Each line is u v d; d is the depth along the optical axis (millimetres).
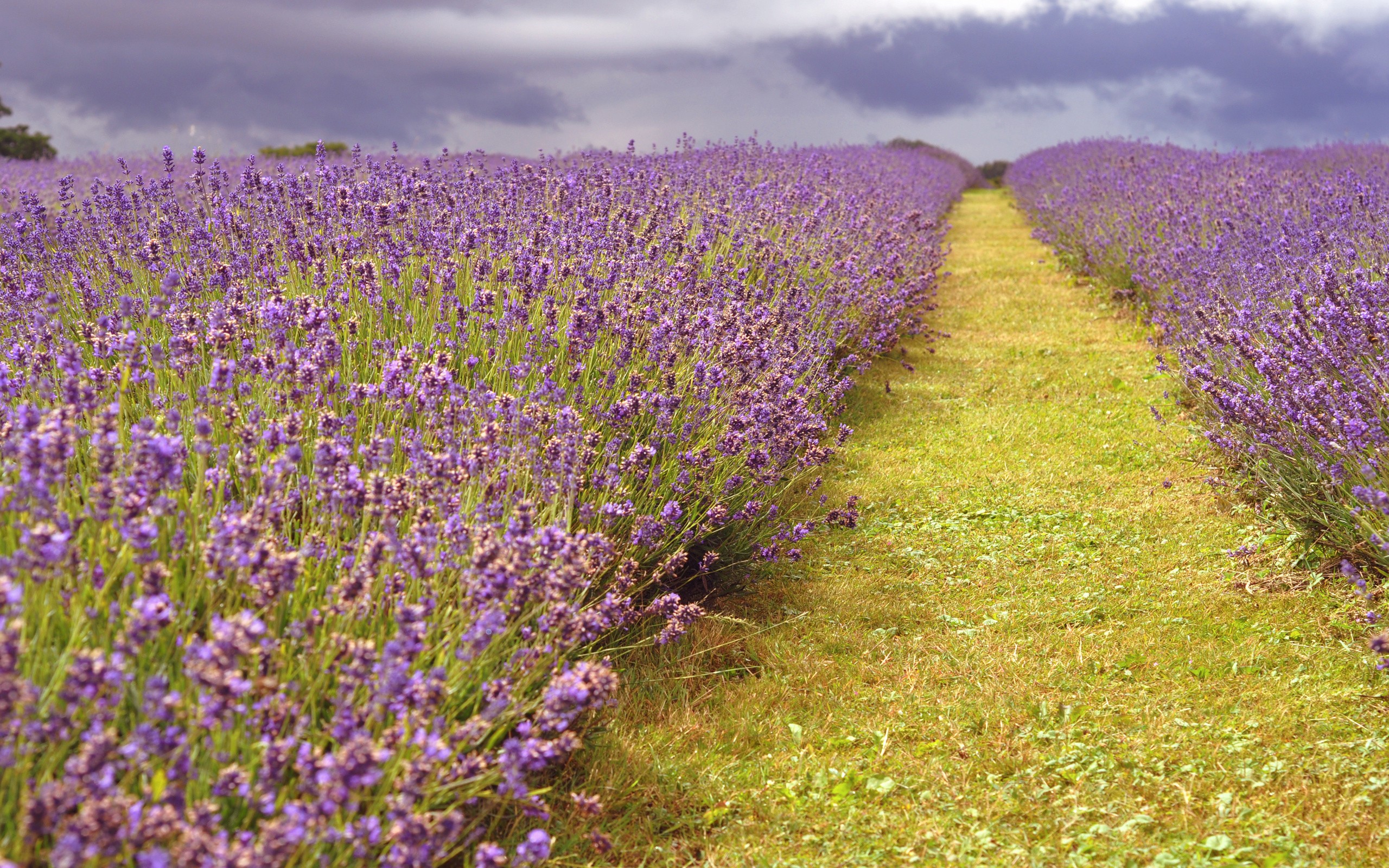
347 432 3500
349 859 2225
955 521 5621
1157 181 13547
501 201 6727
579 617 2916
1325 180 10953
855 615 4523
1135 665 3938
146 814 1854
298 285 5121
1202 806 3035
